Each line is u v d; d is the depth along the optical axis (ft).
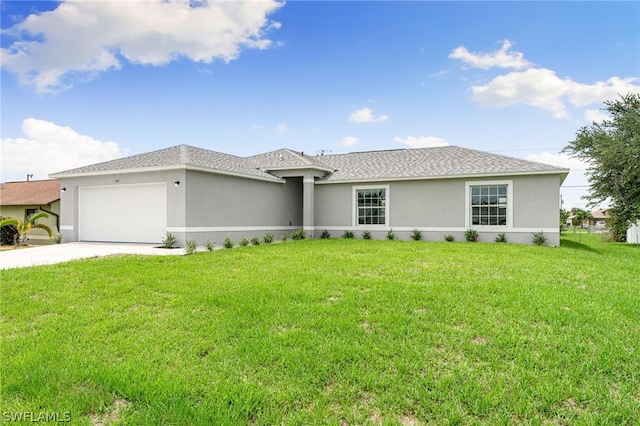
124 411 9.37
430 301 18.30
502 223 49.55
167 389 10.21
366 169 60.59
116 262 29.81
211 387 10.44
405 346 13.10
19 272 25.68
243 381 10.80
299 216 64.59
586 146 71.97
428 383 10.66
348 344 13.32
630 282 23.58
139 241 47.16
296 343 13.43
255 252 36.58
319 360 12.09
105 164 52.70
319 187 59.98
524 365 11.73
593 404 9.70
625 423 8.91
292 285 21.85
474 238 49.93
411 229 54.13
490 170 49.37
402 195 54.75
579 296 19.26
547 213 47.01
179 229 43.27
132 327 15.28
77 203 51.47
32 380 10.70
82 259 31.99
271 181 56.90
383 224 56.03
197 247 43.42
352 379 10.95
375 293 19.80
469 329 14.71
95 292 20.66
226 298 19.01
